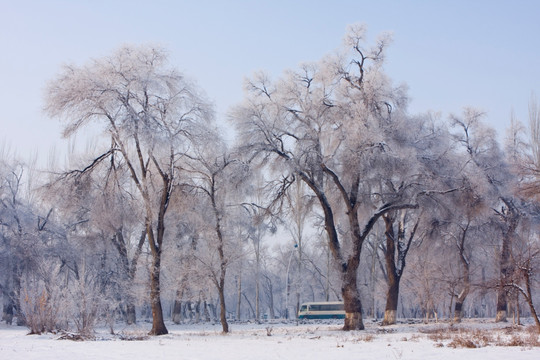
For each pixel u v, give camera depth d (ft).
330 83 103.96
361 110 96.58
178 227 132.36
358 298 101.19
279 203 108.37
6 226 142.10
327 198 114.52
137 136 95.04
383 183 107.04
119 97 96.12
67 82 96.22
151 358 51.78
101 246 132.16
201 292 117.70
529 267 81.46
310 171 103.14
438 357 48.34
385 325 115.55
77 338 79.00
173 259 117.08
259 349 62.23
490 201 112.98
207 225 108.78
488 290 110.11
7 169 145.28
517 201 128.26
